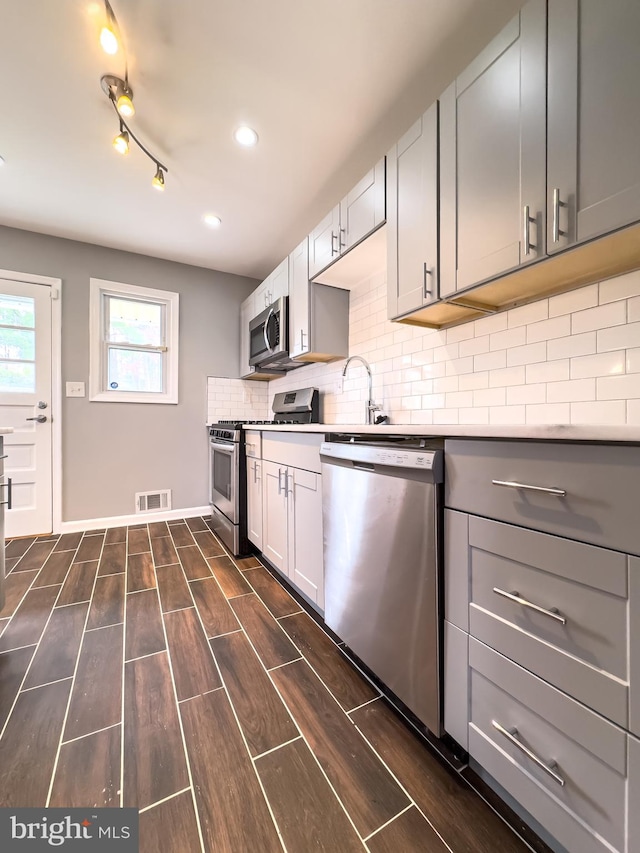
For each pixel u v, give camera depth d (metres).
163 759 0.96
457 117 1.25
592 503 0.64
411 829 0.80
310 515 1.63
